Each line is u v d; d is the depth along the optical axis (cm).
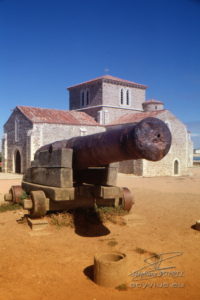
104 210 872
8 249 611
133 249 620
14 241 661
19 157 3209
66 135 3041
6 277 483
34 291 438
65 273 500
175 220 875
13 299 414
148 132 509
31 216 790
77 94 4034
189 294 437
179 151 3148
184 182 2186
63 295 427
